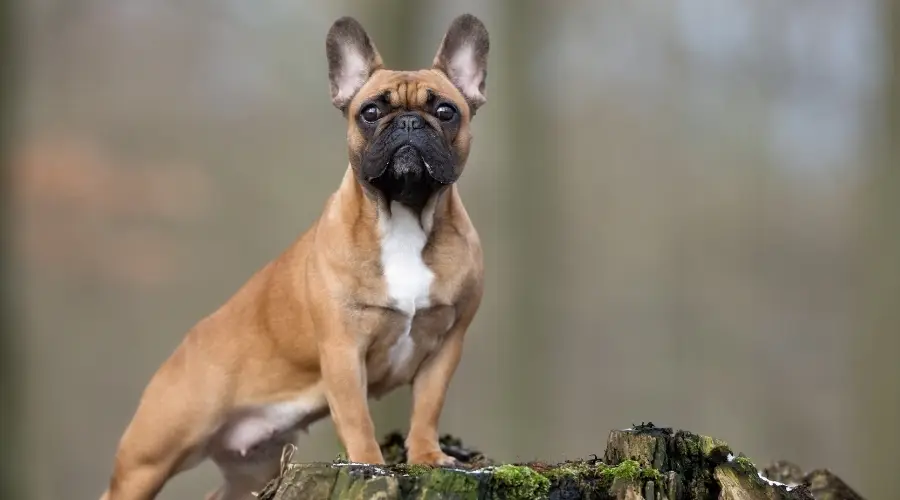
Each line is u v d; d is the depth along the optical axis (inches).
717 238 701.9
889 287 426.6
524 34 491.5
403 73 244.2
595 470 190.5
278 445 265.7
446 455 237.1
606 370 700.7
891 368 422.3
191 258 642.8
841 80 604.1
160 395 255.9
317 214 609.6
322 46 567.8
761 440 691.4
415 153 221.1
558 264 500.4
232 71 634.2
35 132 623.2
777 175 673.0
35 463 440.8
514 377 492.7
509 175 492.7
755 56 612.4
